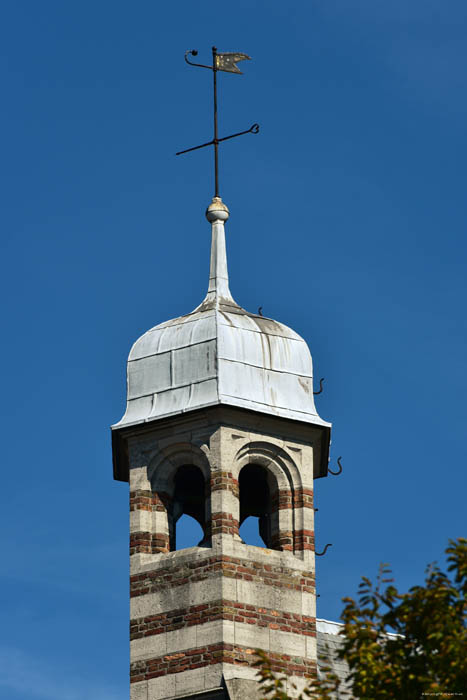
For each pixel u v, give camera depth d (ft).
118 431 146.30
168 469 145.59
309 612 142.00
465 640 108.99
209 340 145.69
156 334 149.18
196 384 145.07
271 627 139.85
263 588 140.77
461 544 112.68
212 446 143.02
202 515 150.51
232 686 135.44
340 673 151.74
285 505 145.07
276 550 143.64
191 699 137.08
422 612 110.73
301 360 148.15
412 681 108.68
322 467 149.69
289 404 146.20
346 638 113.70
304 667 139.95
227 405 142.82
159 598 140.97
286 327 149.79
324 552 145.79
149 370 147.64
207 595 139.23
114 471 150.30
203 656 137.69
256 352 146.51
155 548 143.84
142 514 144.46
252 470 147.23
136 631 140.97
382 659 112.06
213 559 139.95
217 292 151.23
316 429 146.72
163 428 145.28
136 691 139.33
